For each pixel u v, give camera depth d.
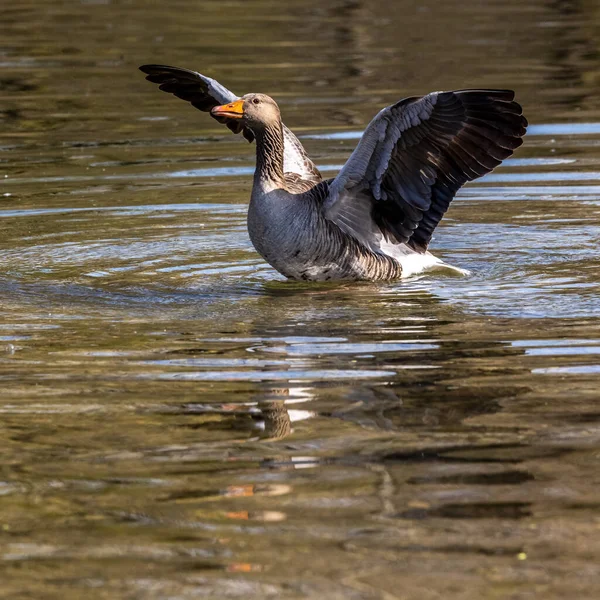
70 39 30.22
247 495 7.44
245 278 14.00
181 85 15.56
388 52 28.19
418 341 10.89
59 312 12.22
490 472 7.71
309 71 26.05
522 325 11.41
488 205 17.70
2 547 6.81
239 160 20.61
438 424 8.63
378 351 10.58
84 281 13.66
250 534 6.90
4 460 8.09
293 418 8.83
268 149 13.66
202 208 17.61
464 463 7.88
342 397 9.29
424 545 6.72
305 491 7.49
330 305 12.58
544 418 8.70
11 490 7.60
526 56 27.38
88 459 8.09
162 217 17.06
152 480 7.71
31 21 32.94
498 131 12.98
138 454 8.18
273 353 10.59
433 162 13.59
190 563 6.57
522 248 15.23
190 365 10.24
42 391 9.55
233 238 15.98
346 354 10.51
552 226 16.31
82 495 7.50
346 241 13.77
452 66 26.34
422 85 24.28
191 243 15.67
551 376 9.69
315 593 6.20
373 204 14.24
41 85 25.61
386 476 7.69
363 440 8.34
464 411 8.89
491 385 9.50
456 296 12.86
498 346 10.65
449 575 6.36
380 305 12.54
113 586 6.33
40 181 19.19
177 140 22.05
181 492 7.52
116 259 14.77
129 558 6.64
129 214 17.23
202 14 34.09
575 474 7.65
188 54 28.02
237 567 6.50
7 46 29.28
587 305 12.18
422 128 13.11
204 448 8.27
